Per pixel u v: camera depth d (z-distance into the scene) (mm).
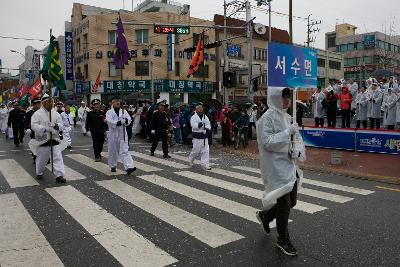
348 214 5648
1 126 21828
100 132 10922
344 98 15883
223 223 5184
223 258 4008
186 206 6047
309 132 14094
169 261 3934
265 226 4602
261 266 3814
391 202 6398
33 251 4203
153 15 37375
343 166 10117
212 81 39969
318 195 6910
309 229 4961
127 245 4379
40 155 8008
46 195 6734
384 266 3826
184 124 16062
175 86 37344
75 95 41219
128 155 8820
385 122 15000
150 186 7512
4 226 5051
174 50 37531
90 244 4410
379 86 16547
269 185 4156
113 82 37906
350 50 64688
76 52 43250
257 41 44594
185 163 10641
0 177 8367
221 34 40688
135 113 19391
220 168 9867
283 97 4113
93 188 7293
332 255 4098
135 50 37531
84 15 44125
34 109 9273
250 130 17844
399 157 11336
